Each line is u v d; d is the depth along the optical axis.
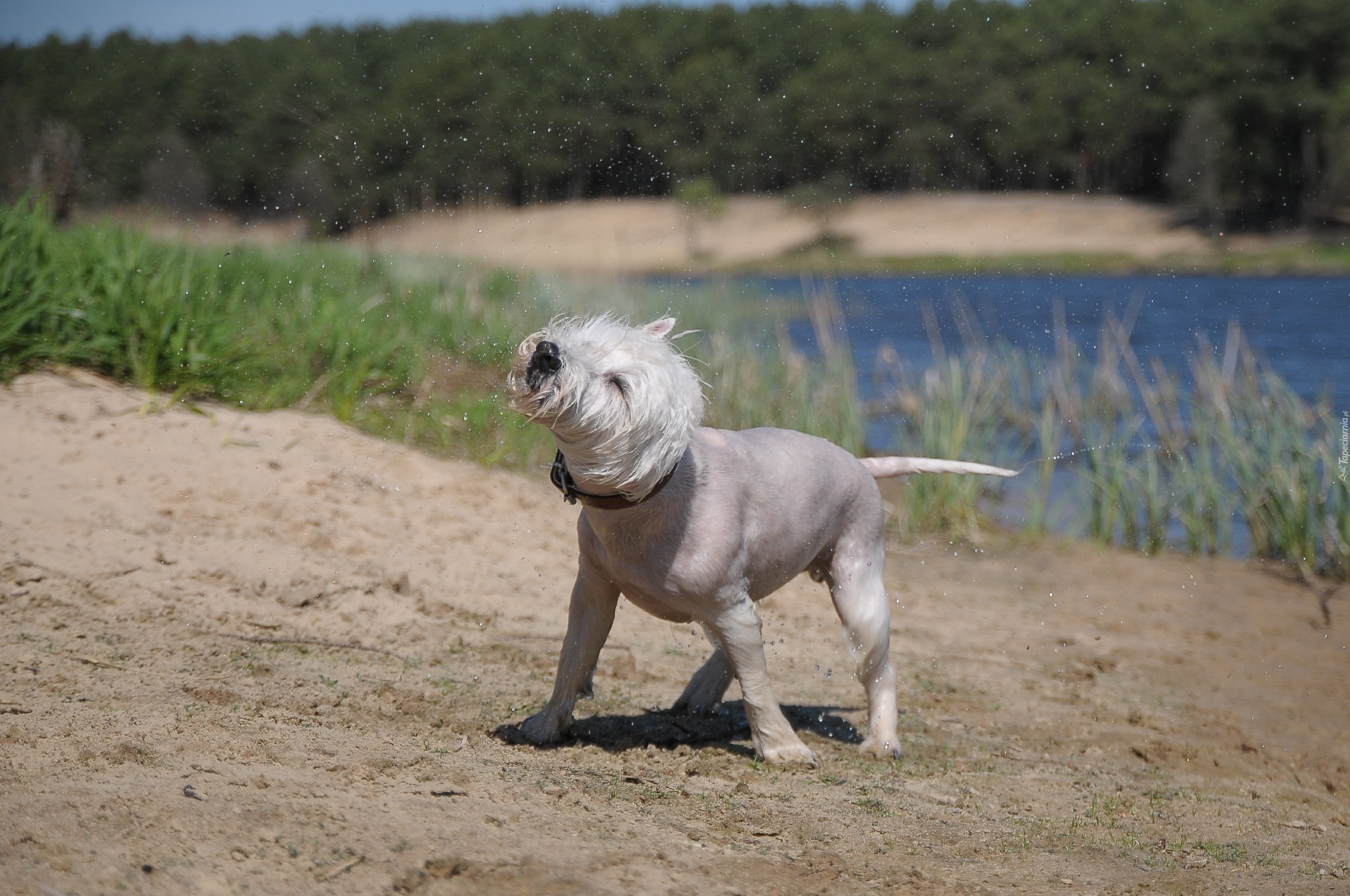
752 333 26.89
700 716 6.50
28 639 6.10
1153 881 4.40
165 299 10.98
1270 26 83.50
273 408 11.07
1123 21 90.19
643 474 4.84
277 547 8.18
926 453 13.12
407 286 17.17
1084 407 14.81
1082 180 90.31
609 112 82.00
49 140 17.12
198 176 66.00
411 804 4.12
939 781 5.73
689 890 3.67
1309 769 6.72
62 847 3.30
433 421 11.80
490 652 7.25
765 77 91.94
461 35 80.06
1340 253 70.88
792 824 4.60
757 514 5.47
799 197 83.25
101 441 9.20
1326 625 9.88
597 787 4.80
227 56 76.38
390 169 68.62
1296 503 11.80
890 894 3.92
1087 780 6.08
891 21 97.31
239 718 5.12
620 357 4.79
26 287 10.61
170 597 7.11
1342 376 22.14
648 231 74.81
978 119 89.62
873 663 6.12
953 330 32.44
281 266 16.06
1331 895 4.34
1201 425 13.07
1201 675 8.48
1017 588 10.70
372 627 7.31
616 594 5.62
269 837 3.56
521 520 10.05
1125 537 12.48
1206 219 81.50
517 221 73.19
